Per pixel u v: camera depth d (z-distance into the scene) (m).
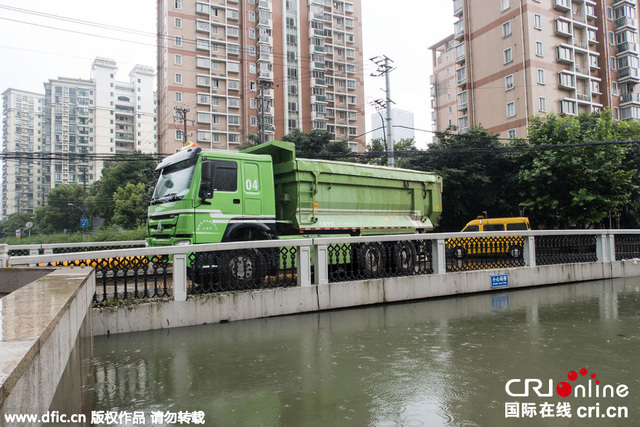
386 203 11.94
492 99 37.69
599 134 21.48
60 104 91.81
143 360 5.29
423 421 3.55
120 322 6.58
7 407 1.39
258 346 5.89
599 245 12.94
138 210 42.94
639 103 41.88
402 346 5.86
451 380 4.53
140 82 95.69
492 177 24.66
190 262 7.52
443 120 63.81
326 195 10.52
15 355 1.65
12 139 101.19
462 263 10.43
